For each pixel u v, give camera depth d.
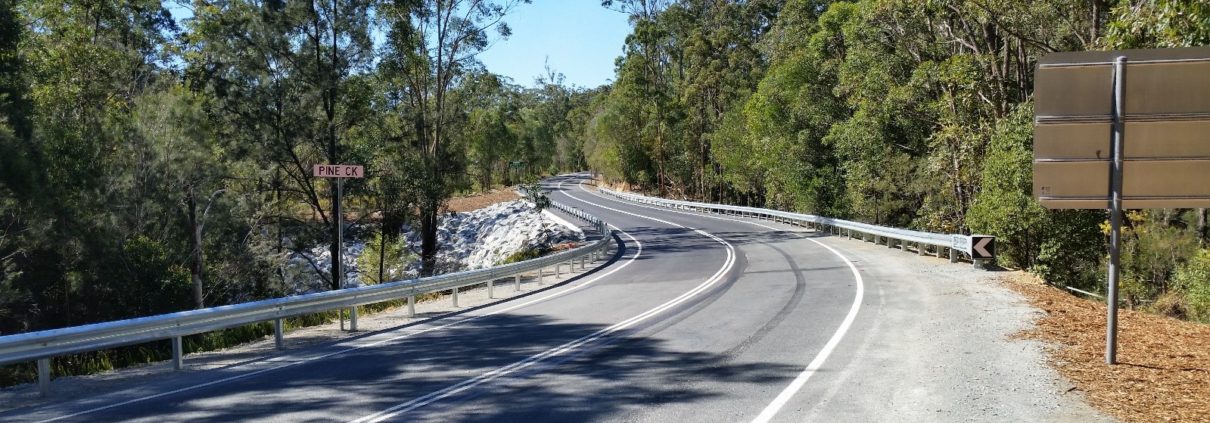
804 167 47.06
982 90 26.56
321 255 43.19
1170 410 6.49
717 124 68.62
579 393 7.78
